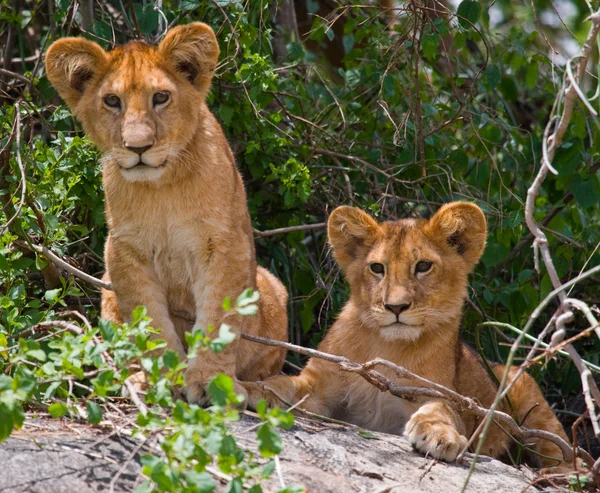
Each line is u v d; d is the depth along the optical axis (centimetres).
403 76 1218
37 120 1050
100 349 580
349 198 1124
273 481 612
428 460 736
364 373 761
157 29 1124
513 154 1222
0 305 801
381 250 884
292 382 859
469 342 1154
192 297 835
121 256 797
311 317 1122
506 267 1214
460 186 1174
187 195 779
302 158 1143
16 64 1295
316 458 673
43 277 988
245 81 1028
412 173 1177
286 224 1167
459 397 760
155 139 752
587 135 1228
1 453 577
